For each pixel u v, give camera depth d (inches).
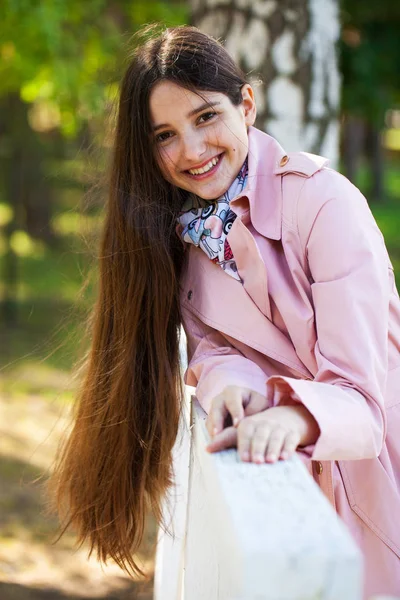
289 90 169.6
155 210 93.0
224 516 53.5
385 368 76.2
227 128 86.3
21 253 621.0
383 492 83.8
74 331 118.8
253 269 86.8
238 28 168.6
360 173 1266.0
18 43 318.7
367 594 85.2
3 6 307.6
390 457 85.4
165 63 85.7
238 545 46.3
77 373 111.3
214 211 90.1
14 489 253.3
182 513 112.0
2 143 523.8
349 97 393.1
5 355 409.1
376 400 72.7
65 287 531.5
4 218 697.0
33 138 601.9
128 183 94.0
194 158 86.4
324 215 81.1
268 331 87.9
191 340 96.9
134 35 107.4
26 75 325.7
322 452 66.6
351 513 85.0
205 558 78.7
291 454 63.2
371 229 81.5
